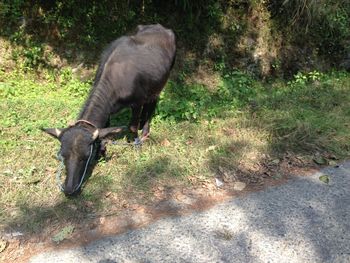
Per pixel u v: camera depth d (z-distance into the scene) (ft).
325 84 27.76
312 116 21.67
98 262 12.50
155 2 28.84
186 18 29.35
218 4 30.09
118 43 17.60
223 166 17.31
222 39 30.09
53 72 25.63
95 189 15.51
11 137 18.49
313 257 13.03
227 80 28.84
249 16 31.07
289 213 14.89
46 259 12.57
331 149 18.95
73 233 13.60
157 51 18.52
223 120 21.18
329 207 15.31
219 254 12.99
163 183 16.19
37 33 25.75
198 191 15.89
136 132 18.72
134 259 12.66
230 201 15.43
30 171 16.24
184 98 25.53
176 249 13.10
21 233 13.48
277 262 12.80
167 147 18.52
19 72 25.04
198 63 29.25
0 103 21.26
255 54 30.63
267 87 29.63
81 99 23.25
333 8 32.50
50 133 14.92
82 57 26.43
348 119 21.80
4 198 14.83
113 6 27.40
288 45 31.63
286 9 31.48
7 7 25.27
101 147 16.47
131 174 16.49
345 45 32.94
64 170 16.52
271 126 20.29
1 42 25.11
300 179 16.93
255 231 13.98
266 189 16.21
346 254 13.19
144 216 14.49
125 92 16.88
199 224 14.20
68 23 26.30
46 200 14.90
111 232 13.74
